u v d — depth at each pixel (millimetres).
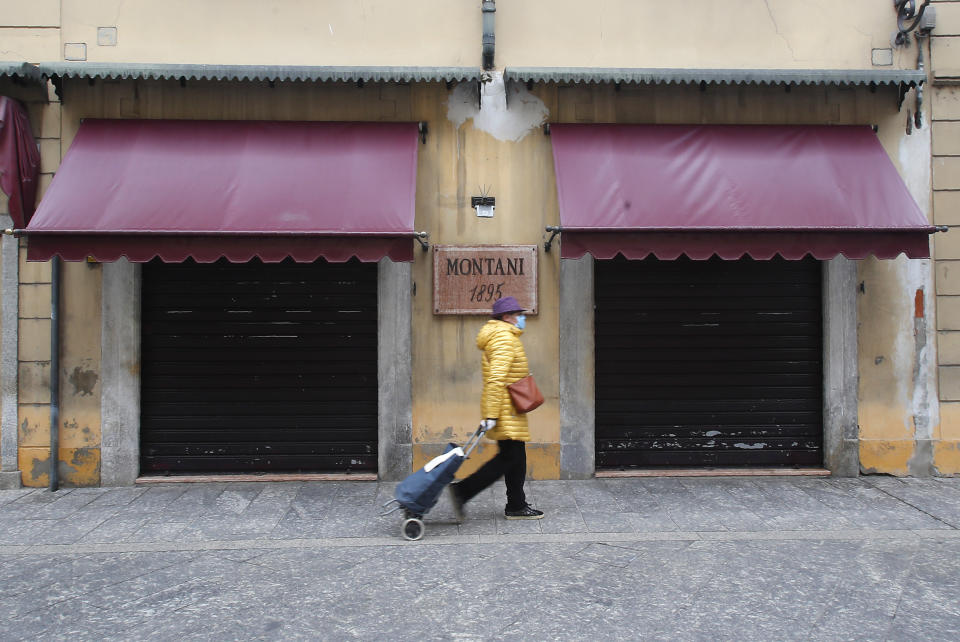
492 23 6441
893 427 6730
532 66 6652
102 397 6445
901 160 6758
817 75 6293
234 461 6680
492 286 6543
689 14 6730
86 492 6277
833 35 6781
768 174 6121
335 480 6566
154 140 6199
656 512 5633
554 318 6602
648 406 6832
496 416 5074
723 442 6836
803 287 6840
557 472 6605
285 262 6715
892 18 6793
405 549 4828
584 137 6445
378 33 6617
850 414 6715
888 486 6375
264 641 3557
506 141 6617
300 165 6066
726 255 5688
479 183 6598
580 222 5715
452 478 5031
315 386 6715
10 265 6379
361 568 4492
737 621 3746
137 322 6527
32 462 6418
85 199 5699
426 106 6594
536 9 6672
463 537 5066
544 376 6605
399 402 6547
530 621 3754
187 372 6672
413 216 5730
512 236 6602
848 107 6723
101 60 6484
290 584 4250
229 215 5664
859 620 3754
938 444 6707
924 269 6746
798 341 6848
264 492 6238
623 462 6812
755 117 6691
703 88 6602
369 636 3605
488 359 5184
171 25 6520
